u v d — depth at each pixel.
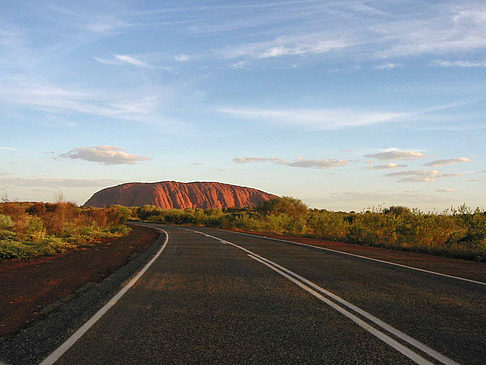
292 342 4.00
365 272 8.81
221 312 5.23
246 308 5.44
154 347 3.88
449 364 3.40
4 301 6.11
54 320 4.95
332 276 8.23
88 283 7.67
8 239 14.39
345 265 10.03
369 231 19.45
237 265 10.07
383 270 9.13
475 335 4.20
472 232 15.16
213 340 4.08
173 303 5.78
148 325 4.65
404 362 3.45
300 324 4.64
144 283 7.49
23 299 6.25
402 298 6.07
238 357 3.59
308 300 5.94
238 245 16.53
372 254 12.95
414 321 4.75
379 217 20.22
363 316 4.99
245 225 37.16
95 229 26.28
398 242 17.16
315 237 23.45
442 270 9.21
